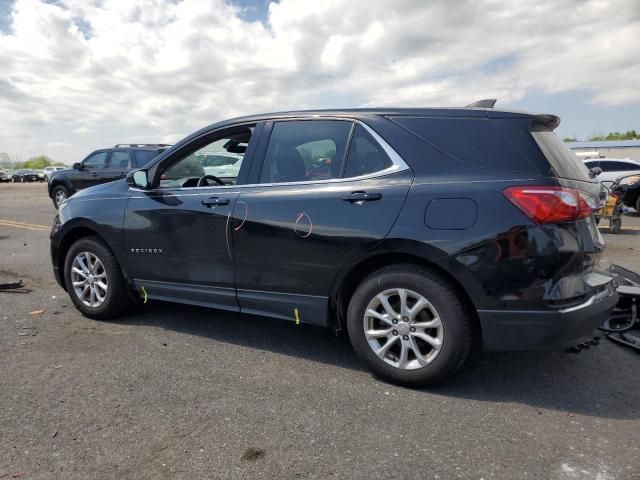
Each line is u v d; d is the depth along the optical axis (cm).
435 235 311
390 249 324
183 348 407
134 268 447
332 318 368
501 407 309
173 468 249
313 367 370
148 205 434
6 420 292
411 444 269
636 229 1128
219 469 248
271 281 375
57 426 286
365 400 318
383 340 341
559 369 364
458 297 315
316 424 289
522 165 307
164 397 321
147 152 1480
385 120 348
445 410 305
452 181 316
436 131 334
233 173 450
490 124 325
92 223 461
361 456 258
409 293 325
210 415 299
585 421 292
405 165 332
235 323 469
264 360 383
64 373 356
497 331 304
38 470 246
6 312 498
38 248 894
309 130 375
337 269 345
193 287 416
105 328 454
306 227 353
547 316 294
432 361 321
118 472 246
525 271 295
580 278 305
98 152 1548
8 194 2680
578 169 338
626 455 257
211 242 399
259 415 299
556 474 242
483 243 301
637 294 403
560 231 295
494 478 240
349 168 352
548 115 337
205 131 425
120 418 295
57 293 574
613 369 364
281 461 254
